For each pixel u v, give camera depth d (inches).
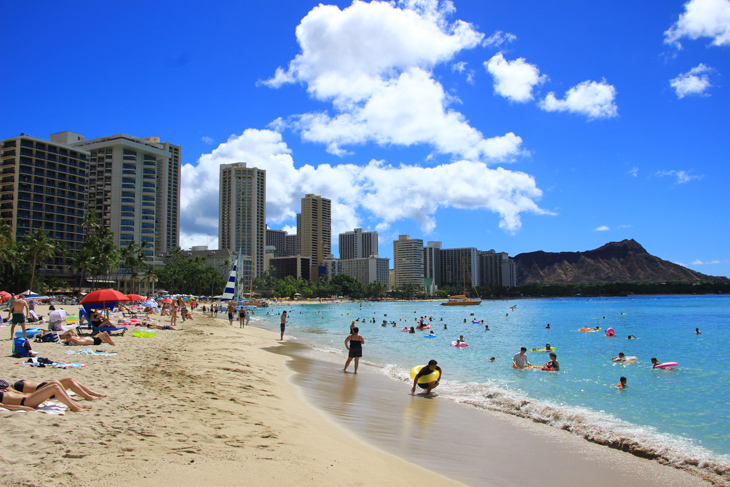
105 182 5787.4
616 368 868.0
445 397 582.6
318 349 1188.5
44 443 262.2
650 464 340.5
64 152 5098.4
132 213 5777.6
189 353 822.5
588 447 379.9
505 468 324.5
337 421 441.4
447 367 882.8
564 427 438.6
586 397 602.5
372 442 373.7
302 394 571.2
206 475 235.5
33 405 339.0
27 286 3607.3
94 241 3823.8
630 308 5064.0
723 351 1194.0
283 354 1029.8
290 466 269.1
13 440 262.7
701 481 307.6
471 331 2021.4
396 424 442.3
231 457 271.3
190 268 6117.1
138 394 427.8
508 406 530.3
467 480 297.0
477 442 388.2
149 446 275.3
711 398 596.7
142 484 214.8
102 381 477.1
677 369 852.6
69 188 5078.7
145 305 2336.4
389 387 651.5
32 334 823.7
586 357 1056.8
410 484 275.1
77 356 671.8
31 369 516.1
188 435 308.7
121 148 5792.3
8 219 4635.8
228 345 1051.9
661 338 1605.6
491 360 967.0
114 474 224.8
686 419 489.7
